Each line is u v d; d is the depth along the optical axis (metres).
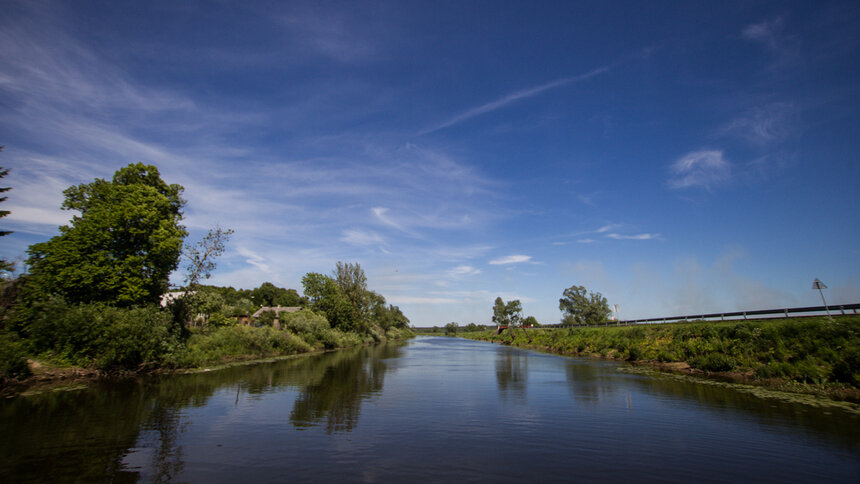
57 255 26.00
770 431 12.32
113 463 9.46
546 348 62.03
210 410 15.30
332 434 12.17
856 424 12.82
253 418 14.12
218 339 35.44
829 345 19.53
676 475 8.99
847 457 10.00
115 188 31.50
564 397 18.62
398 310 139.75
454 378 25.52
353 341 76.25
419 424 13.52
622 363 35.12
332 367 32.16
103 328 23.58
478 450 10.70
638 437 11.98
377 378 25.36
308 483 8.31
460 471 9.13
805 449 10.64
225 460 9.73
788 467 9.44
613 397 18.47
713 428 12.84
